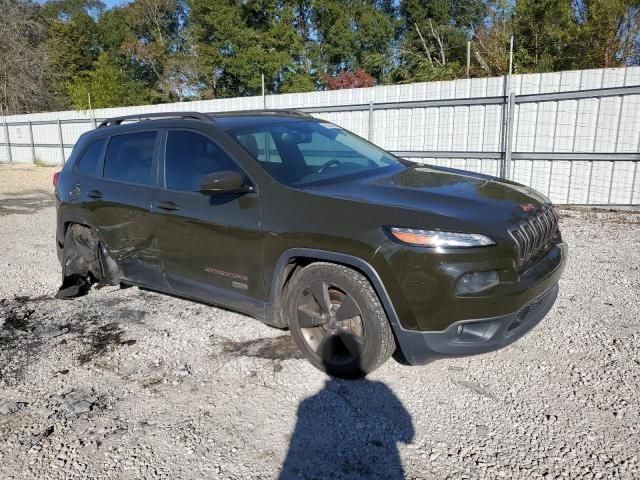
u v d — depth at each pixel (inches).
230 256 147.2
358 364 130.2
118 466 107.0
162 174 167.5
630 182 343.9
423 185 141.6
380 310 125.0
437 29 1089.4
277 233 135.7
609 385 127.1
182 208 156.9
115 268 193.9
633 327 157.8
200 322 175.8
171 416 123.1
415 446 108.9
